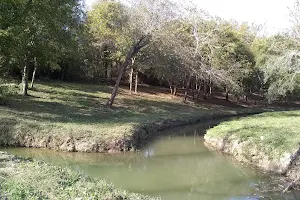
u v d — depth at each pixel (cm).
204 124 2734
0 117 1670
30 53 2200
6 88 2072
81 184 848
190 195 1123
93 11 3444
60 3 2177
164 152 1738
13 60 2069
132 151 1611
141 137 1914
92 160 1484
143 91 3772
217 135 1941
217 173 1402
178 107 3238
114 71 4153
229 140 1803
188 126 2592
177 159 1617
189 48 3281
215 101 4062
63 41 2291
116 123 1962
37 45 2148
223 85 3850
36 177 839
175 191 1156
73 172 974
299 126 1983
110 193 806
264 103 4556
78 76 3816
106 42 3378
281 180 1302
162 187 1193
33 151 1494
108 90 3378
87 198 733
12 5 1658
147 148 1797
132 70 3431
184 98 3588
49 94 2689
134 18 2688
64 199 716
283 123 2150
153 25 2578
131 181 1242
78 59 3328
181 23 3316
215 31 3609
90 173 1310
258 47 4209
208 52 3425
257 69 4081
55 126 1666
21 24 1816
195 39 3416
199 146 1903
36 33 2130
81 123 1839
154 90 3969
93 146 1562
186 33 3369
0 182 747
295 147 1434
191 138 2128
